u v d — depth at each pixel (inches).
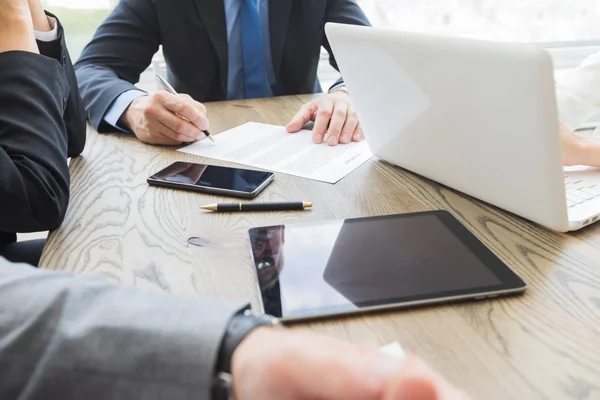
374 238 21.9
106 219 25.0
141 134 36.7
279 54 57.4
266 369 11.0
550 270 19.9
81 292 13.7
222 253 21.5
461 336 16.1
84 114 35.8
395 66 26.2
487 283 18.5
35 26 34.1
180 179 29.0
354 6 58.3
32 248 38.3
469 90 22.6
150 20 55.1
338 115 37.4
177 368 11.6
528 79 19.5
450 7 71.2
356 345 11.6
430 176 28.8
